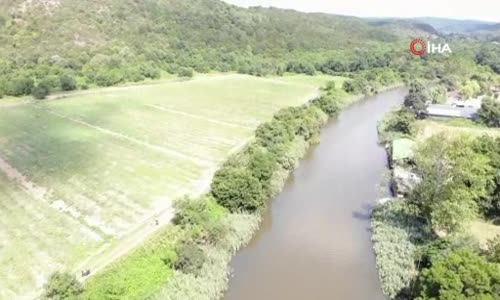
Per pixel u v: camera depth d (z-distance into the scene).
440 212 47.62
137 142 83.19
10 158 73.06
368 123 109.94
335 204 63.34
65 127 91.62
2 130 88.44
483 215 55.88
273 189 65.00
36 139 83.25
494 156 61.41
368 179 72.44
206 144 83.06
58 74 128.12
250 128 95.31
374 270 47.84
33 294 38.97
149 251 45.81
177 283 42.25
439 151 50.94
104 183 63.38
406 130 93.12
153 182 63.91
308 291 44.28
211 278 44.34
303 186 69.56
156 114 105.56
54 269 42.50
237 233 52.53
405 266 45.62
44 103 111.94
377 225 55.41
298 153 81.62
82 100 116.75
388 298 43.06
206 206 54.09
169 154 76.81
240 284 45.06
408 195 59.38
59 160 72.56
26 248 46.28
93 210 54.97
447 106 117.88
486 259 40.00
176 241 47.75
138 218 52.75
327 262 49.25
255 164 61.72
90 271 41.88
